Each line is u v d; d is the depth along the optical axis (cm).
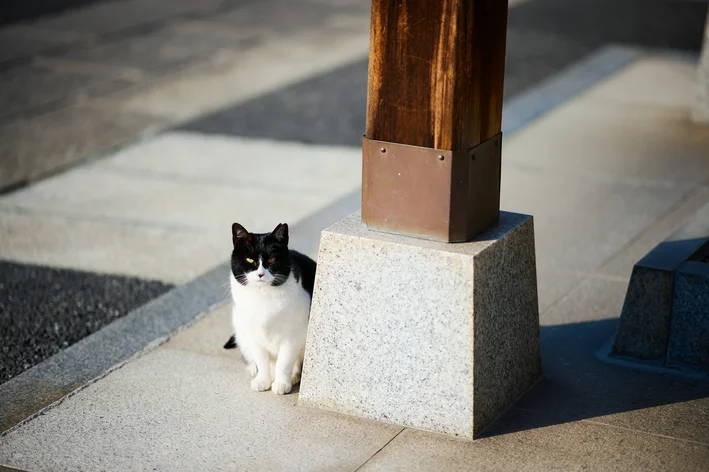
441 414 442
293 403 477
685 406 471
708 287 495
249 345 492
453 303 427
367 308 446
